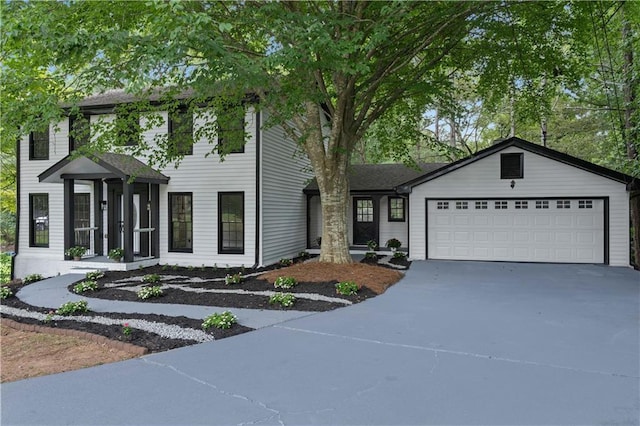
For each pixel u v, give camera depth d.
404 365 4.25
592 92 15.96
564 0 9.57
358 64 6.97
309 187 15.95
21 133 7.59
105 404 3.42
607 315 6.29
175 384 3.82
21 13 6.22
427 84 10.35
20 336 5.54
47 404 3.43
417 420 3.12
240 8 8.07
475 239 12.99
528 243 12.54
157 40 6.16
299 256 14.91
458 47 11.07
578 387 3.69
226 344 4.99
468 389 3.66
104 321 6.11
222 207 12.70
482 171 12.88
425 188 13.38
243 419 3.15
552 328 5.59
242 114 10.39
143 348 4.79
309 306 6.96
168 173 12.98
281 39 6.95
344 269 9.67
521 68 11.35
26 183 14.10
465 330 5.50
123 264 11.81
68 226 12.45
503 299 7.47
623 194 11.75
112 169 11.57
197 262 12.71
